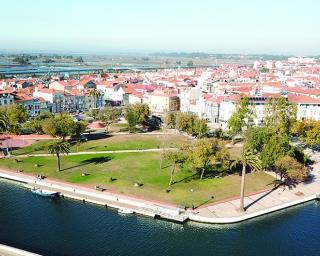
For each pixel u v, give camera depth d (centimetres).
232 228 12369
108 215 13125
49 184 15288
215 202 13688
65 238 11625
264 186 15362
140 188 14850
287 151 16162
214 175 16350
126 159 18662
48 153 19600
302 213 13512
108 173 16538
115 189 14750
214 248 11331
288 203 13888
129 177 16050
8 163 17925
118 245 11306
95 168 17238
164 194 14300
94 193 14375
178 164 15738
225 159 15738
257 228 12431
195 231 12181
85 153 19688
